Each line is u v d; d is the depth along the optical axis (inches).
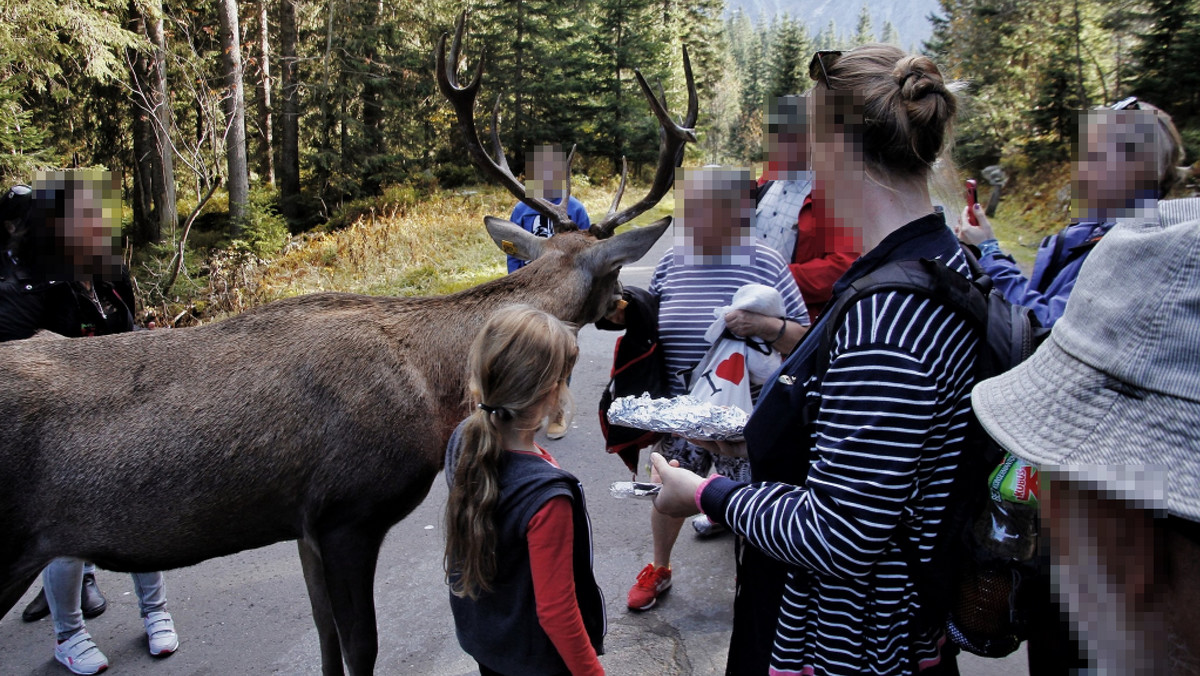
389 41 1130.7
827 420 56.5
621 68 1397.6
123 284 140.8
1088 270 36.0
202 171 730.2
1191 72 622.8
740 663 69.2
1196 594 33.4
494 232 153.9
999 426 38.6
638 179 1330.0
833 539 54.5
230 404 102.2
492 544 75.7
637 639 133.1
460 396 115.1
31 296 128.0
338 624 109.6
